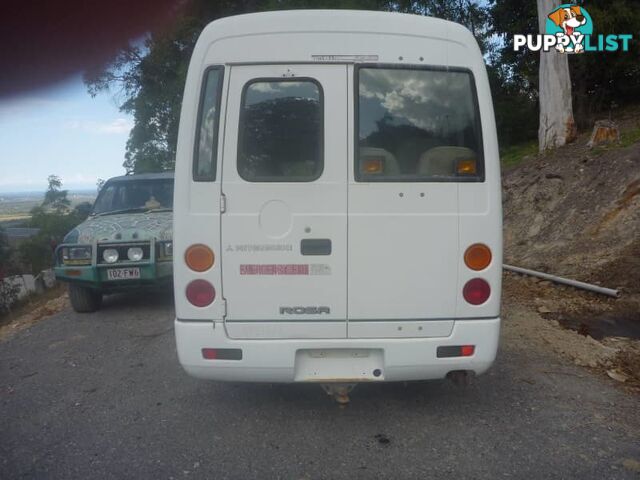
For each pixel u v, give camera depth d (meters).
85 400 4.41
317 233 3.46
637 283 6.65
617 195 8.49
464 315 3.54
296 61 3.48
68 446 3.63
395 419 3.91
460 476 3.18
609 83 14.05
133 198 7.92
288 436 3.69
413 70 3.54
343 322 3.49
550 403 4.11
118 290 6.90
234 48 3.48
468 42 3.61
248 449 3.53
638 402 4.10
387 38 3.52
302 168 3.47
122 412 4.15
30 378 4.98
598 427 3.73
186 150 3.45
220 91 3.47
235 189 3.44
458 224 3.51
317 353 3.55
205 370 3.52
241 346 3.48
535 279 7.59
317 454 3.45
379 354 3.56
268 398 4.30
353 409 4.07
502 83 16.48
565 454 3.39
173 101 15.88
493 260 3.54
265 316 3.49
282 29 3.47
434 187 3.49
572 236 8.52
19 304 10.58
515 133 15.90
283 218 3.45
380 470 3.26
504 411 4.00
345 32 3.50
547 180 10.06
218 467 3.32
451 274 3.52
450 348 3.53
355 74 3.49
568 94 11.83
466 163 3.53
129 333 6.28
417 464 3.32
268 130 3.47
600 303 6.46
